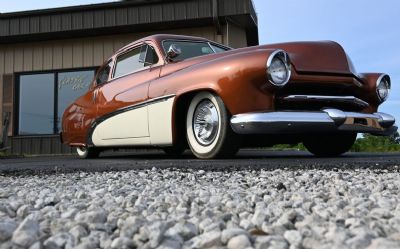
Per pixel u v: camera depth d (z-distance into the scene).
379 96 3.64
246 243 0.78
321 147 4.25
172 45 3.81
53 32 9.24
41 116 9.94
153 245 0.83
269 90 3.02
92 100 4.80
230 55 3.26
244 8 8.40
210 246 0.81
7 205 1.39
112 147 4.64
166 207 1.33
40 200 1.49
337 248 0.74
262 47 3.34
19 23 9.37
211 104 3.31
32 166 3.49
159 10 8.73
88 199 1.56
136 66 4.23
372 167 2.63
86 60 9.65
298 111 3.08
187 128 3.51
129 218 1.04
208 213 1.14
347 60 3.40
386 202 1.30
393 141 7.68
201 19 8.66
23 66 9.96
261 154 4.94
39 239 0.88
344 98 3.30
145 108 3.79
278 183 1.85
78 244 0.87
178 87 3.45
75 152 9.61
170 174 2.40
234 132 3.20
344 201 1.35
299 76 3.13
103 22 8.98
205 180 2.14
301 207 1.25
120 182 2.14
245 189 1.79
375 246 0.73
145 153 6.58
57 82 9.85
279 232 0.91
